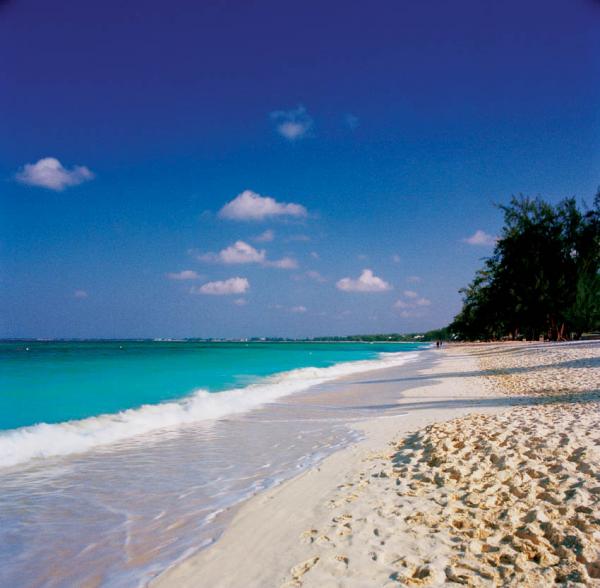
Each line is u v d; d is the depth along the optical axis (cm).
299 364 4325
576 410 1047
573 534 431
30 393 1981
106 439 1060
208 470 811
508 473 620
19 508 632
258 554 479
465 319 10175
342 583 401
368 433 1084
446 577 393
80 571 466
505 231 6000
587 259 5388
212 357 5288
